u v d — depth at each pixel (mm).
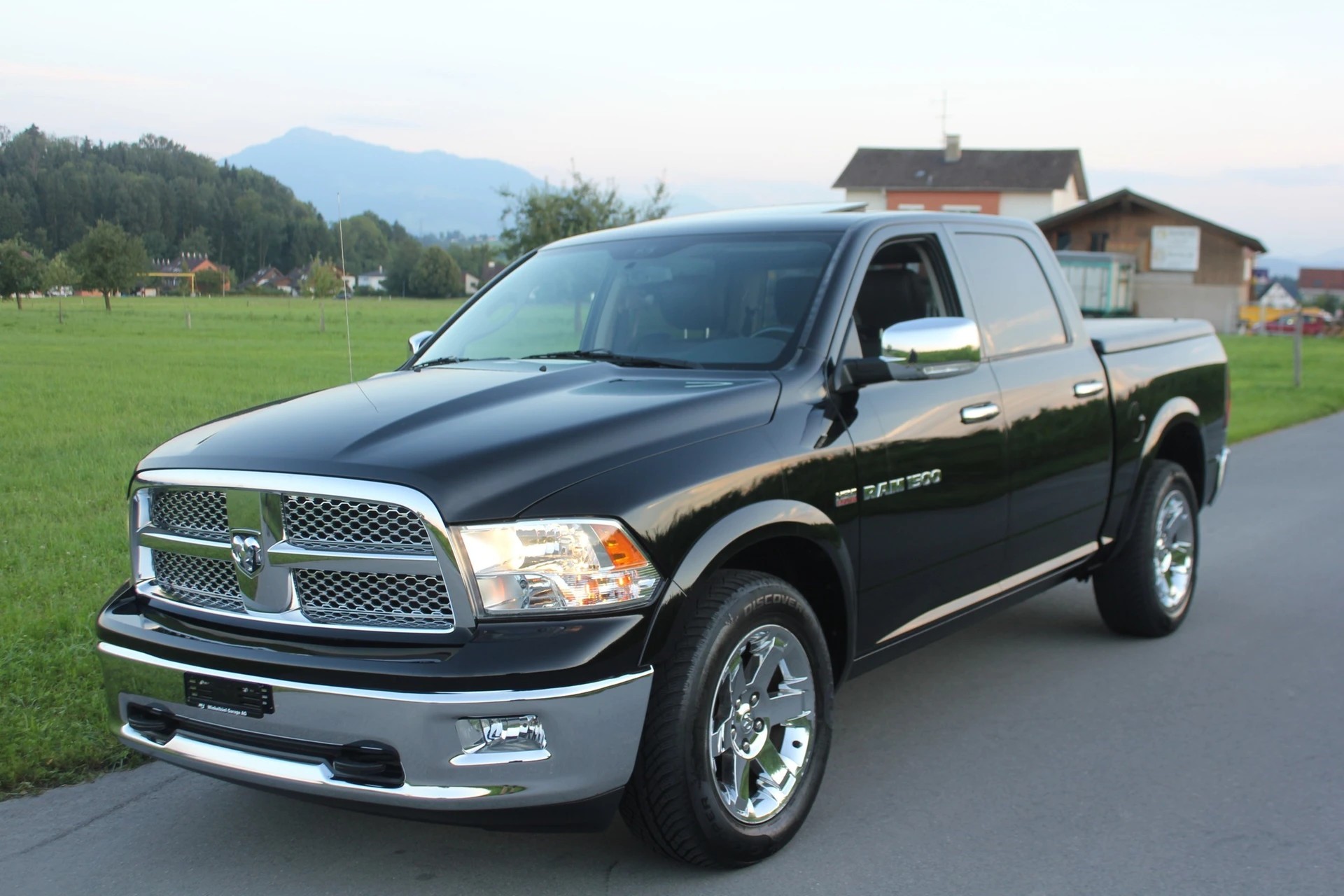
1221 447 6000
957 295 4281
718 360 3682
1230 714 4438
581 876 3131
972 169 62375
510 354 4094
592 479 2854
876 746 4113
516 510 2738
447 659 2646
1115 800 3637
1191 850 3281
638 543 2826
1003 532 4246
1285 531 7887
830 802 3627
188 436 3283
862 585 3580
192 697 2902
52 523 7344
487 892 3047
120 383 17688
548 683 2648
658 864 3197
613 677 2729
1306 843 3332
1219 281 49656
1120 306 47938
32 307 54344
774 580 3174
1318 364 27266
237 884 3094
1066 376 4645
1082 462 4695
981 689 4754
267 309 45000
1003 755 4023
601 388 3410
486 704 2623
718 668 2949
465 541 2693
